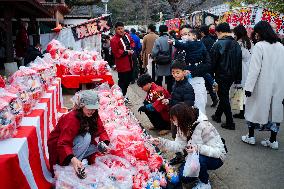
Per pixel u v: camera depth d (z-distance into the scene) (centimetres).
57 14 1955
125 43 781
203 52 553
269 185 402
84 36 1081
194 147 355
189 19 1399
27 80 420
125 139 400
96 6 3869
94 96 315
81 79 849
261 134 588
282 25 924
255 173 434
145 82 576
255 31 508
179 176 377
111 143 388
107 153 374
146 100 588
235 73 587
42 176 341
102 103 573
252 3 1159
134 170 369
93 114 335
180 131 370
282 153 500
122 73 782
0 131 292
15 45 1233
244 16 970
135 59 1132
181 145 385
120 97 648
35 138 342
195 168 345
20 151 281
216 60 588
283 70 494
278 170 442
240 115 690
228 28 598
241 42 657
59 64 841
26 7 974
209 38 752
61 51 890
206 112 738
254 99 506
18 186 273
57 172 322
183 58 552
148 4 3444
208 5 2727
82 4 2714
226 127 614
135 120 586
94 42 1288
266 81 491
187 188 385
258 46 491
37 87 440
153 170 395
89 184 318
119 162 370
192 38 555
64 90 964
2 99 314
